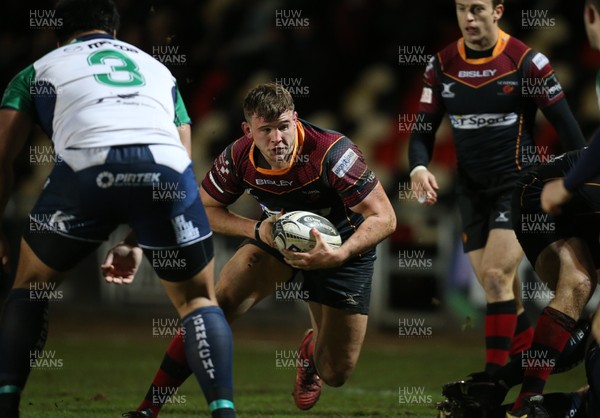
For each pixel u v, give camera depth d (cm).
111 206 1305
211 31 4594
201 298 1355
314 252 1484
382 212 1588
